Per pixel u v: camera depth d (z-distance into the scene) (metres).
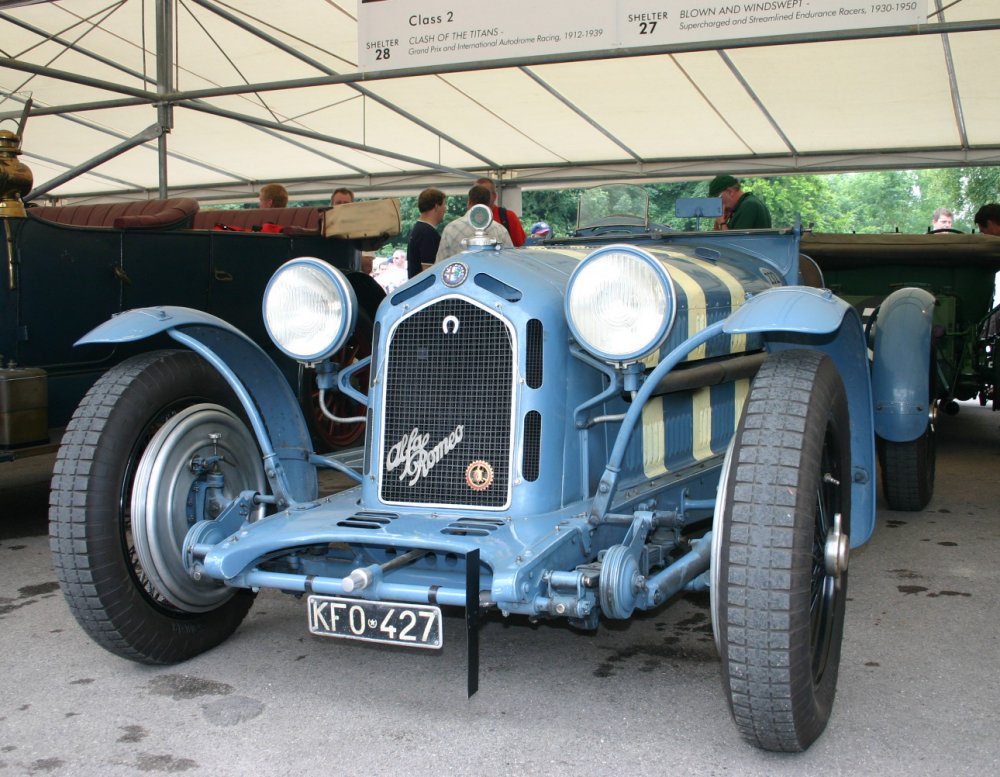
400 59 6.75
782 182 29.30
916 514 4.57
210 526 2.62
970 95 9.02
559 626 3.11
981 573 3.64
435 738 2.31
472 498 2.56
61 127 11.05
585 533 2.40
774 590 1.95
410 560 2.43
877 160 11.30
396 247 22.86
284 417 2.97
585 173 12.58
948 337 5.70
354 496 2.85
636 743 2.27
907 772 2.12
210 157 12.59
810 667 2.03
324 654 2.87
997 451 6.38
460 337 2.58
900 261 6.20
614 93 9.45
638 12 6.25
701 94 9.34
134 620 2.60
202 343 2.74
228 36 8.50
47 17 8.13
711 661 2.79
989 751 2.21
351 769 2.16
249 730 2.36
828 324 2.13
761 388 2.19
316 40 8.58
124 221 4.33
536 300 2.54
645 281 2.29
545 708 2.48
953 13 7.07
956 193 28.09
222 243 4.87
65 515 2.50
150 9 8.08
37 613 3.28
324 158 12.62
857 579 3.58
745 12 6.00
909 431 4.15
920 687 2.58
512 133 11.13
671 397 3.05
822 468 2.30
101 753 2.25
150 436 2.74
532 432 2.52
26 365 3.89
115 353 4.32
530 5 6.47
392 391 2.66
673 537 2.75
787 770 2.13
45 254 3.94
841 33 6.21
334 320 2.66
